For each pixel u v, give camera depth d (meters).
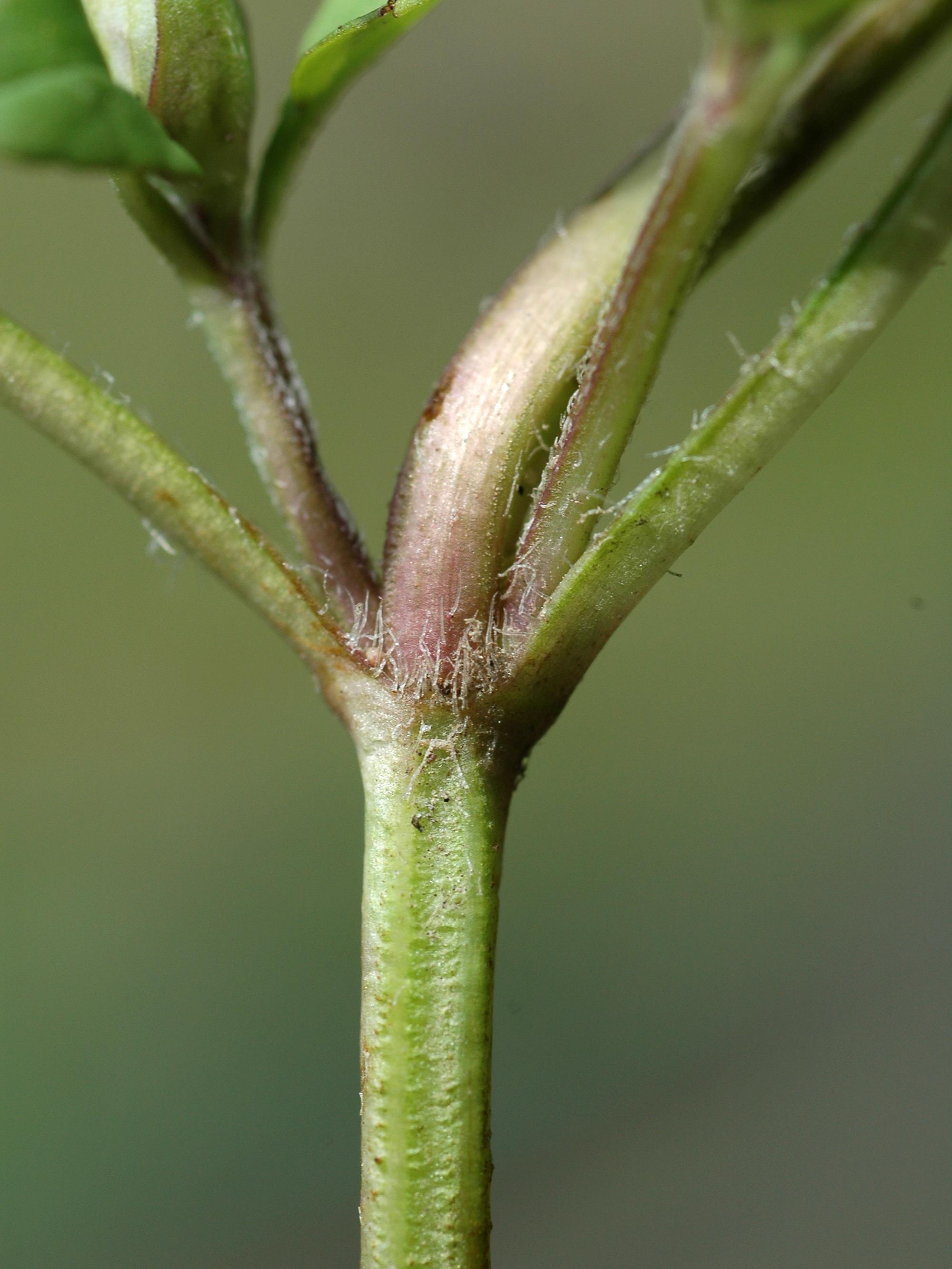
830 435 0.20
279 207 0.09
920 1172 0.18
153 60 0.08
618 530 0.08
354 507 0.21
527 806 0.20
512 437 0.08
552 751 0.20
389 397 0.21
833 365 0.08
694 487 0.08
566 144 0.21
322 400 0.21
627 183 0.08
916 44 0.08
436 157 0.21
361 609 0.08
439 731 0.08
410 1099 0.08
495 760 0.08
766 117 0.07
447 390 0.08
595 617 0.08
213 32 0.08
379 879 0.08
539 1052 0.19
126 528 0.21
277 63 0.21
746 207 0.08
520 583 0.08
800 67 0.07
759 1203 0.18
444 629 0.08
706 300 0.20
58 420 0.08
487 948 0.08
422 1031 0.08
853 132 0.08
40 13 0.08
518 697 0.08
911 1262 0.18
